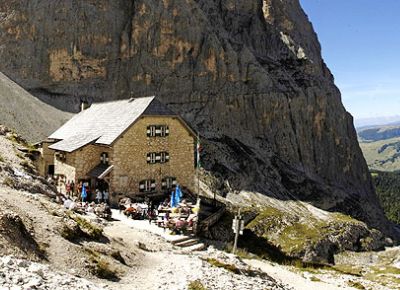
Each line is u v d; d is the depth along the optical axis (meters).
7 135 49.03
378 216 106.19
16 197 22.14
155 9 91.56
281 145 98.44
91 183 43.59
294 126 103.56
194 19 95.31
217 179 71.31
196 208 39.00
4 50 84.50
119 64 90.31
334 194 95.69
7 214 16.14
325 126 112.75
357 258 56.59
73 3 88.62
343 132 117.94
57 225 19.31
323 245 55.06
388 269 49.47
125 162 42.16
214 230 41.91
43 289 11.82
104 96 87.62
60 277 13.45
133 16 91.44
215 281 19.05
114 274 17.27
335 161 112.75
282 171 91.31
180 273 19.56
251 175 79.25
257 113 97.31
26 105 75.25
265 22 122.88
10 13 85.38
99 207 33.75
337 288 28.12
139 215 36.59
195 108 91.38
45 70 85.19
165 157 45.75
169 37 91.88
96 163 44.03
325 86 119.19
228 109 94.12
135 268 19.45
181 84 91.56
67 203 30.03
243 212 58.16
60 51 86.06
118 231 27.42
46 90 85.00
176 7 93.56
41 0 87.19
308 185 91.88
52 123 75.94
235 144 87.25
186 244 30.34
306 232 57.84
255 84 99.75
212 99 93.12
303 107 106.62
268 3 125.00
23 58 84.62
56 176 46.88
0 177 27.22
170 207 39.06
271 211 63.59
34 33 85.75
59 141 50.16
